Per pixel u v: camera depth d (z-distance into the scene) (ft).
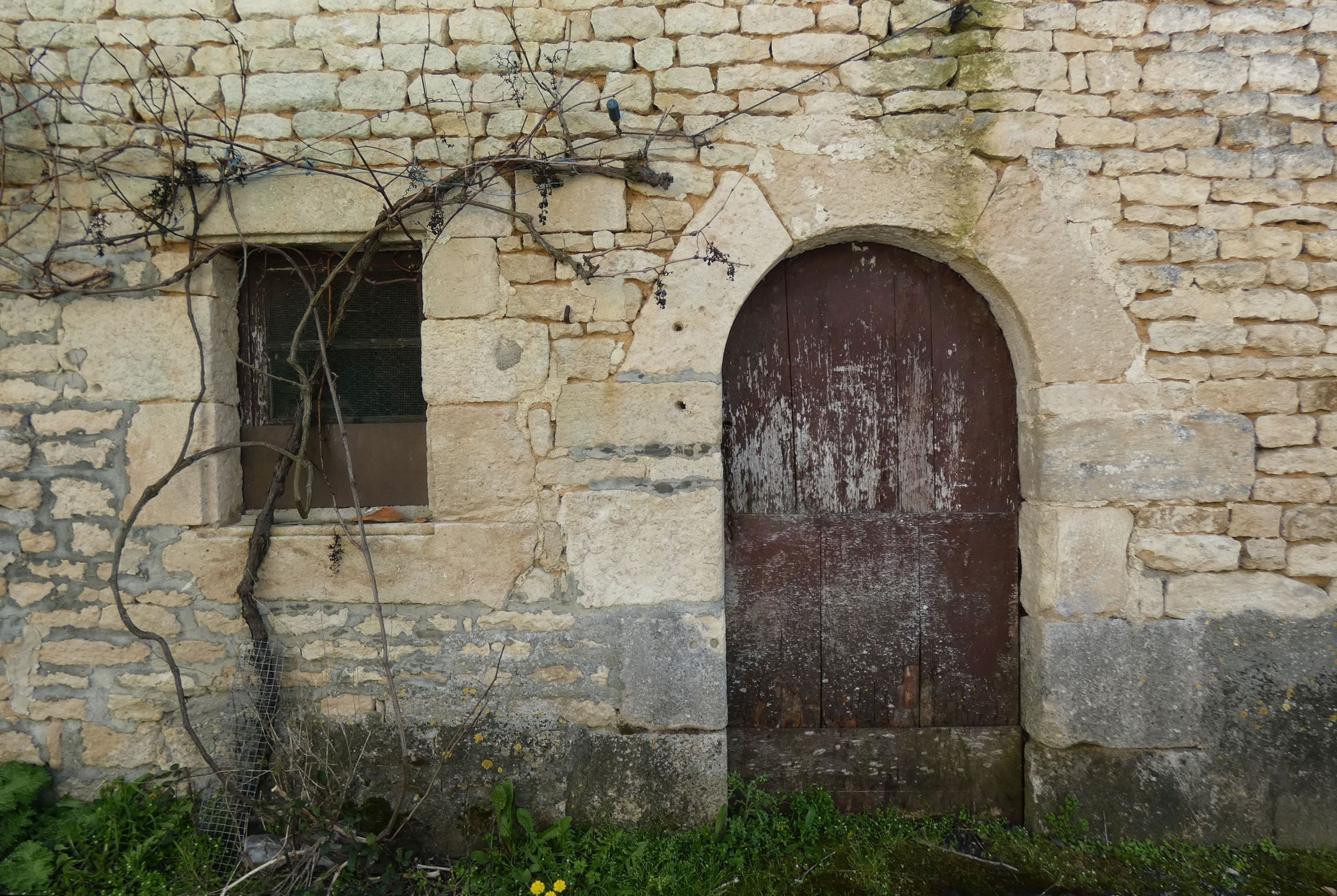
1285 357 8.16
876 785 9.08
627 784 8.33
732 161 8.07
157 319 8.21
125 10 8.00
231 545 8.27
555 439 8.22
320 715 8.38
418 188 8.01
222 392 8.55
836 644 9.11
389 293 8.90
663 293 8.11
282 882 7.41
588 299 8.14
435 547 8.25
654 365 8.18
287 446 8.95
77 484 8.23
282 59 8.03
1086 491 8.26
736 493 9.04
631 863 7.80
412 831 8.11
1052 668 8.39
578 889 7.57
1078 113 8.09
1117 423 8.23
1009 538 9.02
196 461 8.27
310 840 7.50
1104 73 8.07
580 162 7.93
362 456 8.95
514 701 8.31
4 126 8.02
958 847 8.43
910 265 8.91
